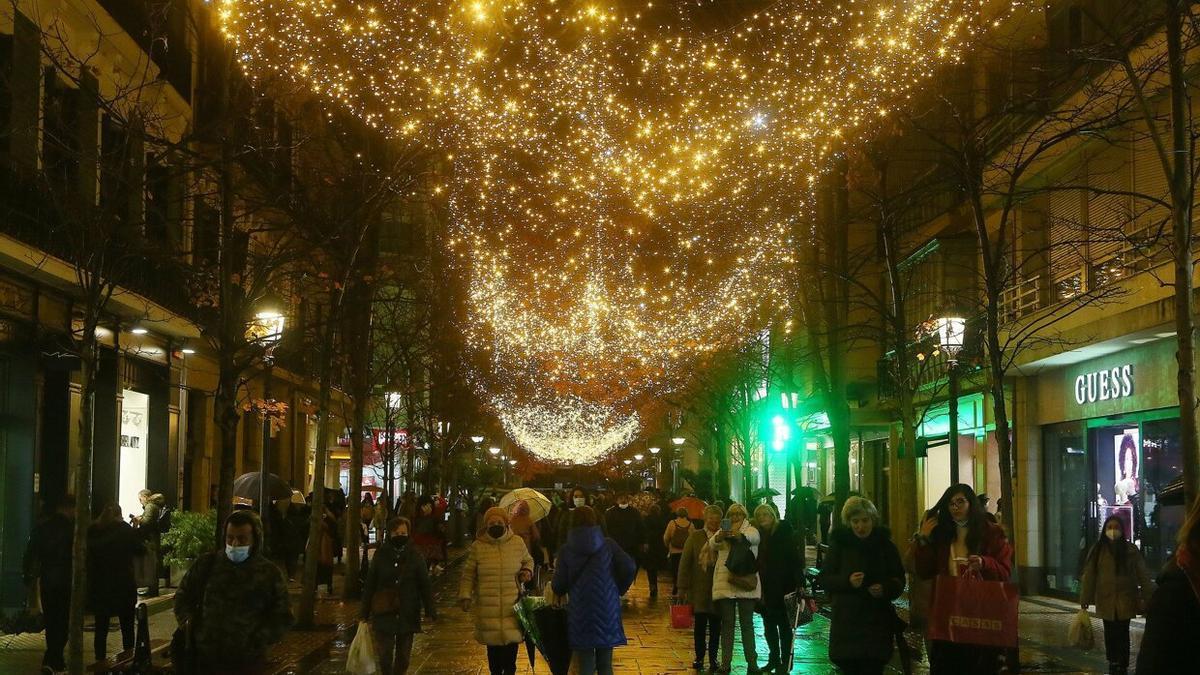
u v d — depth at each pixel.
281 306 21.97
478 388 49.44
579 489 22.56
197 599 8.34
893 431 36.88
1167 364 20.47
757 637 19.19
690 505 24.00
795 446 33.66
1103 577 13.85
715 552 15.02
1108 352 22.50
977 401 29.39
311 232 19.31
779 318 36.97
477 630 12.36
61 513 14.52
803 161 26.50
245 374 34.03
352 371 28.09
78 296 21.06
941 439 32.31
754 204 31.17
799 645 17.94
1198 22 12.16
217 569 8.36
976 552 9.09
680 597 15.55
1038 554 26.16
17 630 18.17
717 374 40.81
